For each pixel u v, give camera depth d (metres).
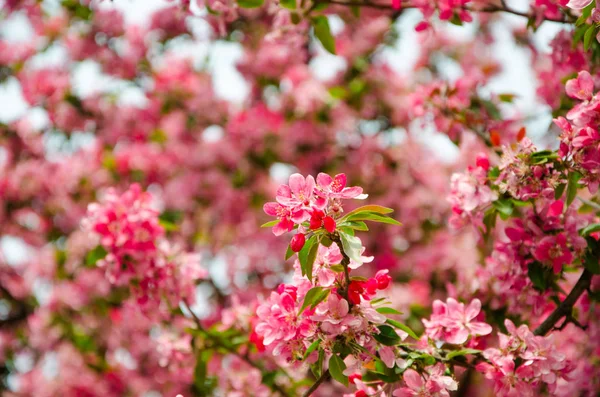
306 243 2.52
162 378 6.36
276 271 7.48
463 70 7.48
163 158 7.54
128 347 6.84
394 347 2.82
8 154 8.00
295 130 7.31
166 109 7.64
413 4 3.94
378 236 7.38
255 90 7.74
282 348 2.70
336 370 2.66
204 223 7.59
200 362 4.34
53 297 7.23
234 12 4.21
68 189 7.64
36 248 7.97
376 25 7.38
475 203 3.31
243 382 4.24
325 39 4.20
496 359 2.96
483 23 7.53
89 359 7.09
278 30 4.54
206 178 7.38
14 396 7.26
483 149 5.65
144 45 7.55
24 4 7.21
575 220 3.30
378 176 7.46
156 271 4.15
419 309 5.57
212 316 6.88
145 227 4.10
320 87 7.27
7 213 7.96
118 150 7.53
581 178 3.04
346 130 7.38
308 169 7.43
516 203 3.31
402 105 7.25
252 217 7.57
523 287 3.43
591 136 2.91
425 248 6.92
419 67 7.73
